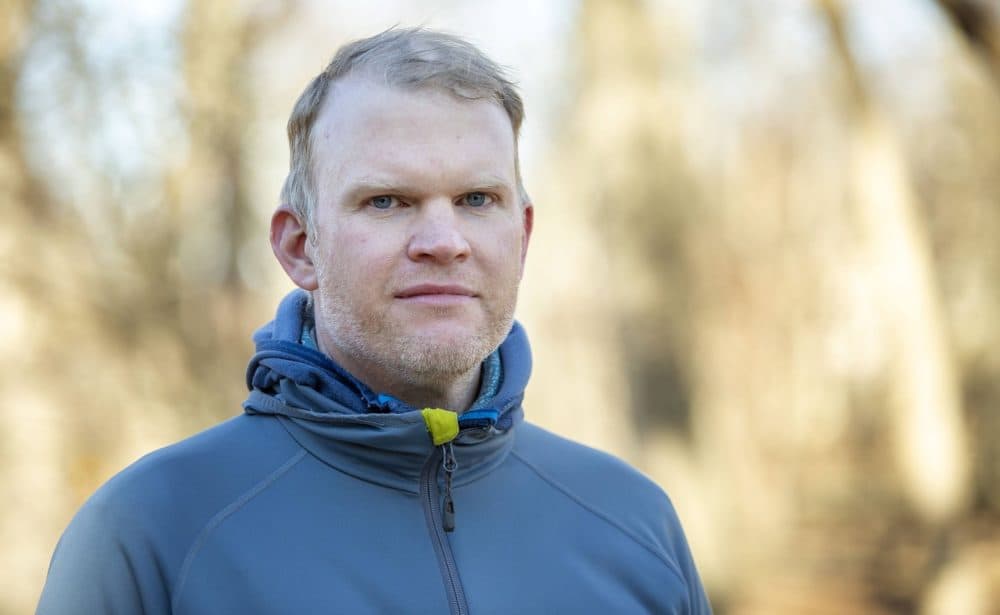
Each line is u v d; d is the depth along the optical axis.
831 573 18.27
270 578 2.72
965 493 13.09
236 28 11.63
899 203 13.36
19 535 8.54
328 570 2.78
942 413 13.06
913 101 23.67
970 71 21.50
